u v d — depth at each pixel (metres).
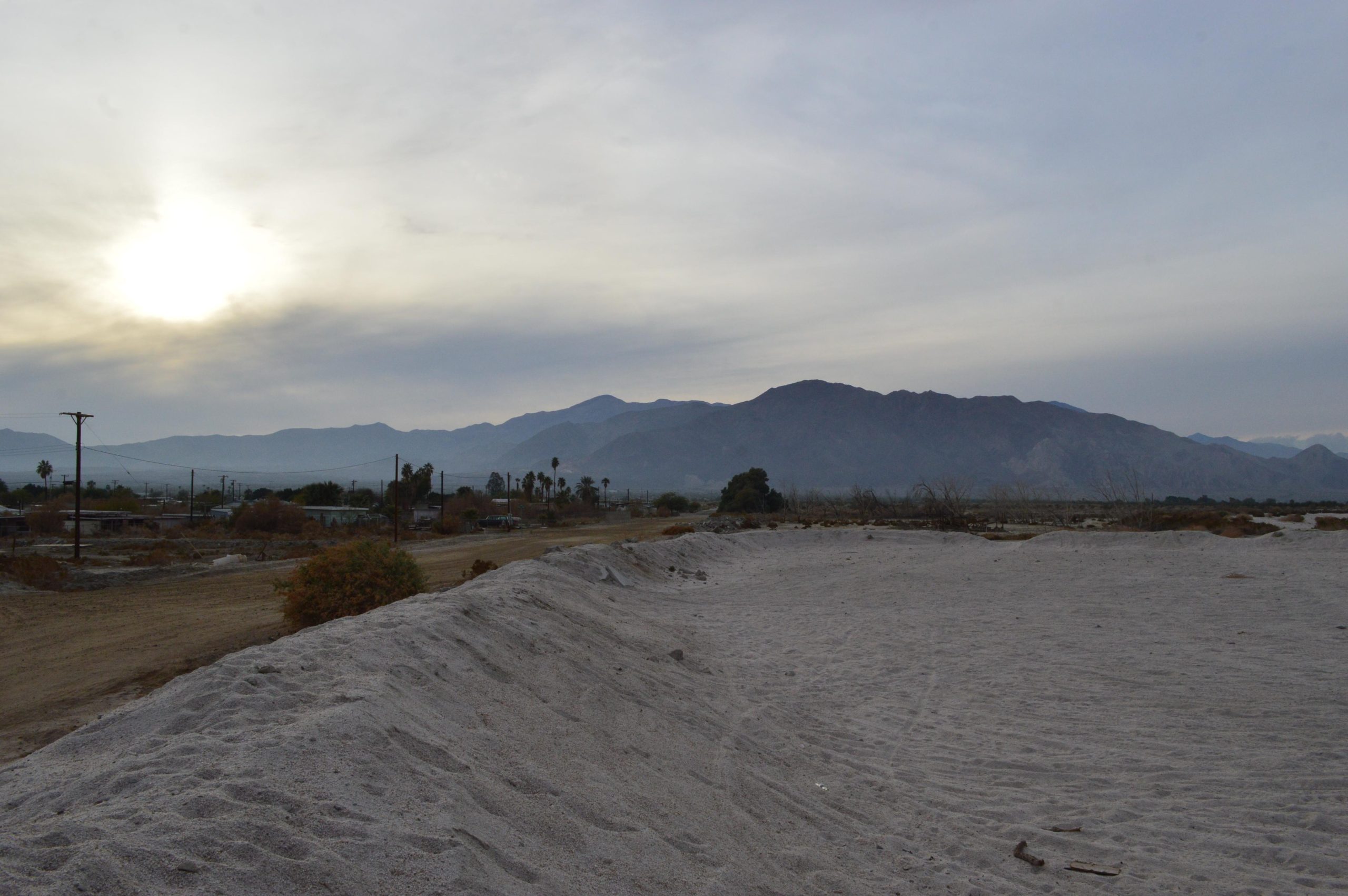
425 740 4.91
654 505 125.12
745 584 23.64
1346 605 16.77
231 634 16.12
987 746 8.38
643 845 4.59
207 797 3.67
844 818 6.27
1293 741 8.21
